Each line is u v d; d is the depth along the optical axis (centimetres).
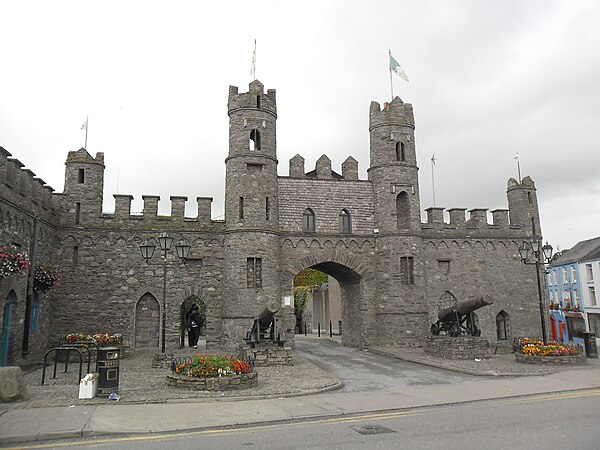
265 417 1148
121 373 1870
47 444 943
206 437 982
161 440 961
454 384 1672
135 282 2877
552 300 6656
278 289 2945
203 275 2961
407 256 3106
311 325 5709
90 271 2834
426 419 1138
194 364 1582
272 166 3009
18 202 2130
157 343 2862
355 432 1017
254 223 2894
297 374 1898
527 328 3366
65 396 1361
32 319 2462
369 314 3127
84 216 2869
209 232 3000
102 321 2808
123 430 1022
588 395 1435
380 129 3272
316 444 923
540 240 3500
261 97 3027
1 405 1244
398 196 3262
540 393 1469
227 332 2816
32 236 2338
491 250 3403
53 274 2389
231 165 2975
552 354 2120
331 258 3111
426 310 3091
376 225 3209
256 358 2170
